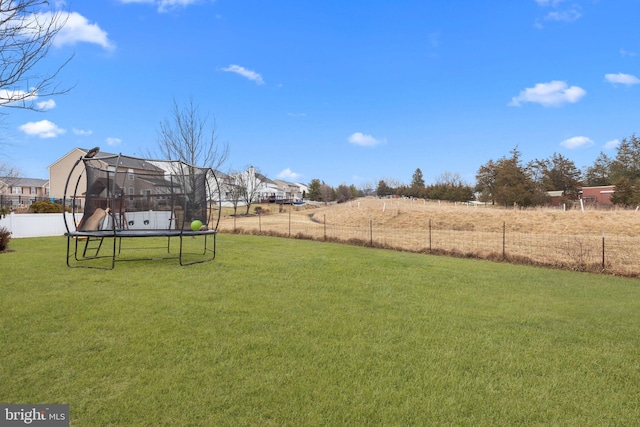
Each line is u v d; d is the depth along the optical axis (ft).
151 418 6.47
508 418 6.80
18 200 109.60
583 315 13.47
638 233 50.98
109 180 24.62
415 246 35.86
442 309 13.79
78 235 20.11
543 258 28.04
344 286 17.08
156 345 9.57
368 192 234.17
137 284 16.39
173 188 25.26
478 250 32.14
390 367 8.73
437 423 6.57
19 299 13.42
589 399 7.55
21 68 10.71
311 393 7.44
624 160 135.85
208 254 26.61
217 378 7.93
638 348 10.32
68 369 8.16
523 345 10.35
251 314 12.43
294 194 302.86
